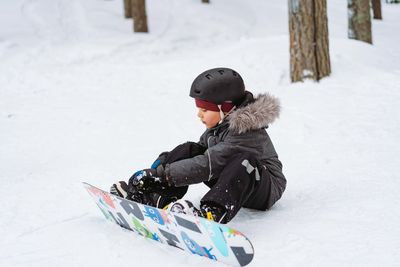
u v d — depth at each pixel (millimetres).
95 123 8758
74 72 13461
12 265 3422
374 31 18719
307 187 4742
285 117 7812
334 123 7324
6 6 20219
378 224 3686
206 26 19625
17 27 17891
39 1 20938
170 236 3381
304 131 7012
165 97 10422
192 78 11680
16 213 4559
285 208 4121
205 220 2982
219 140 3729
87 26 18344
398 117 7418
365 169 5246
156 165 3797
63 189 5270
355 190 4547
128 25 18891
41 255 3543
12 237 3959
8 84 12406
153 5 21656
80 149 7215
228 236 2914
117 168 6051
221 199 3299
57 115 9492
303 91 9375
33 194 5156
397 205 4082
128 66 13859
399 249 3246
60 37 17172
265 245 3389
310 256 3209
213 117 3719
